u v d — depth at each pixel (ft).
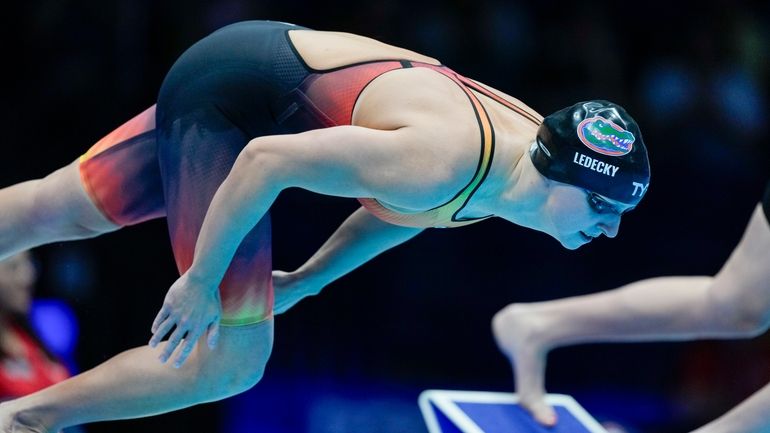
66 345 61.05
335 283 72.28
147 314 64.08
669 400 74.95
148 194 38.17
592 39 79.25
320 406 69.26
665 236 78.18
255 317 35.24
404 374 72.64
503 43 76.89
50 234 38.55
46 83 70.18
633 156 32.99
